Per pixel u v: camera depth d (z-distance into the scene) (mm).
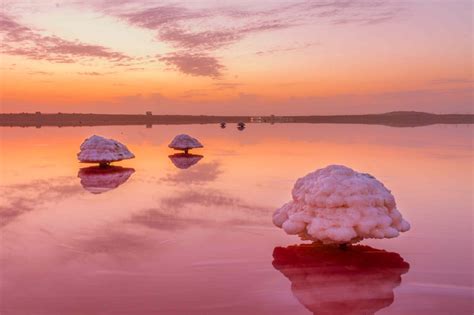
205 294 4359
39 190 10352
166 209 8320
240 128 52438
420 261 5371
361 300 4223
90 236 6500
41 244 6109
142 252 5746
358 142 26125
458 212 7953
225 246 6008
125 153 14828
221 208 8398
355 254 5645
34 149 21297
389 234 5605
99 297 4273
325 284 4637
